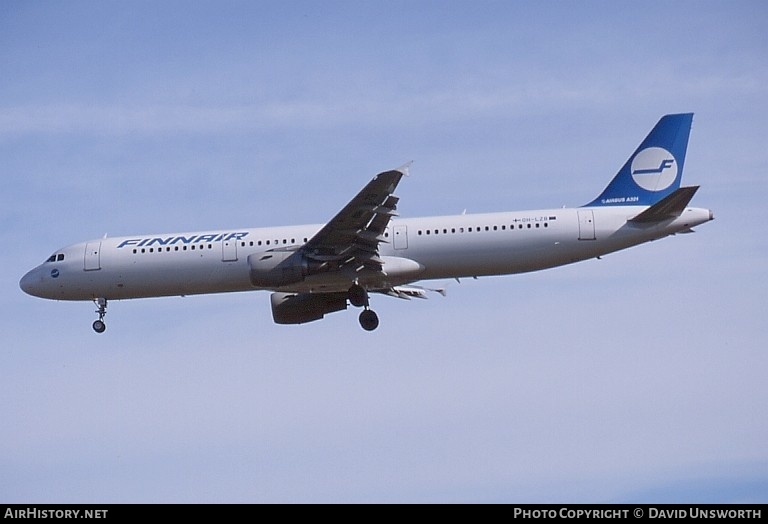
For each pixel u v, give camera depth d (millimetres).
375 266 122938
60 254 134750
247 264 128875
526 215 125125
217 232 131625
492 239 124000
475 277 127375
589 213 124688
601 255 124750
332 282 123438
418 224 125438
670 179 129125
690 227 123312
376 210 114875
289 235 129125
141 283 131625
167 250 130625
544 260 124188
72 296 134375
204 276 130000
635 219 123188
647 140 130125
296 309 135750
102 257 132000
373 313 125625
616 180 129875
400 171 110062
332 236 119812
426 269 124750
